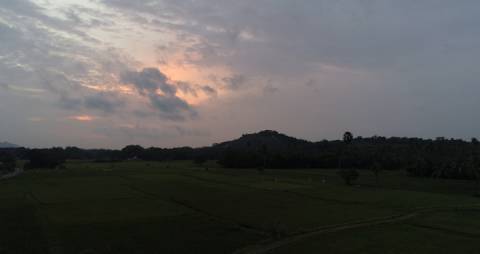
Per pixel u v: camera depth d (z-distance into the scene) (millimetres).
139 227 44781
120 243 37594
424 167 132125
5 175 126688
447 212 56594
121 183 98750
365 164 173875
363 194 78750
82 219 49531
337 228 45000
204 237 40156
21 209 57344
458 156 141250
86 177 117750
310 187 91938
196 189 85500
